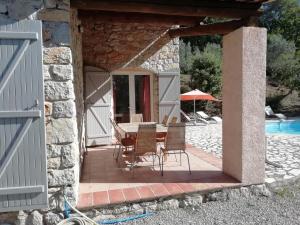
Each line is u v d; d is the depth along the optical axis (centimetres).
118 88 984
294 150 748
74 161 372
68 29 357
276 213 403
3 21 327
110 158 653
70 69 360
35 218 361
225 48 488
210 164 576
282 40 2372
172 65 936
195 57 1977
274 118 1596
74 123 379
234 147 471
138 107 1005
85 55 842
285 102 1967
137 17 651
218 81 1842
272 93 2055
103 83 829
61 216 368
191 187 434
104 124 827
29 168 344
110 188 437
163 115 941
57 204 366
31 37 333
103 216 384
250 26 440
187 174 505
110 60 867
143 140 507
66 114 362
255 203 435
